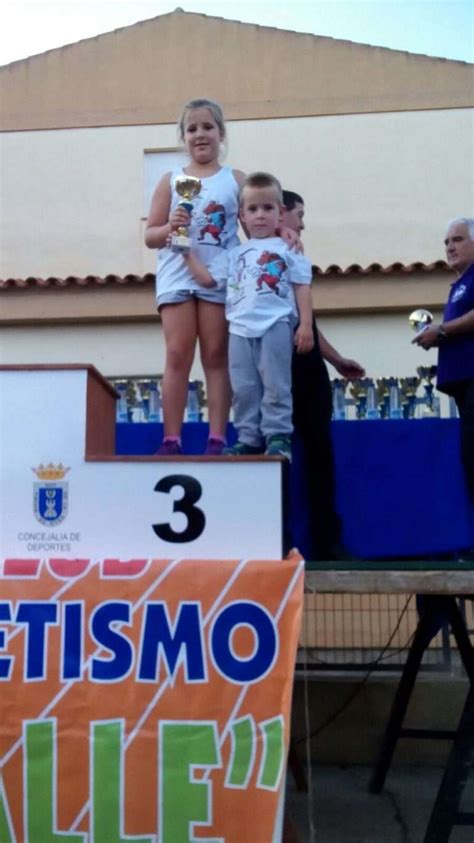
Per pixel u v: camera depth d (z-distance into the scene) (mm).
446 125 11375
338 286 9188
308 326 4125
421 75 11477
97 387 3818
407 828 4984
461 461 4652
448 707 6086
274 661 3359
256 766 3287
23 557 3564
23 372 3645
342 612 6254
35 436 3619
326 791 5594
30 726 3369
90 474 3590
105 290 9297
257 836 3234
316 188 11414
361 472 4797
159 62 11914
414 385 5582
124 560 3479
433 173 11312
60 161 11805
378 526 4758
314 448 4430
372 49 11594
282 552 3539
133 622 3416
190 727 3332
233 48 11844
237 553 3525
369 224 11281
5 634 3434
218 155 4523
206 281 4188
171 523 3553
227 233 4344
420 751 6059
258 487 3553
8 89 11961
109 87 11906
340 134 11484
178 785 3297
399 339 9180
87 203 11703
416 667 5281
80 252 11633
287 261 4160
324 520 4410
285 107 11609
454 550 4730
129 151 11781
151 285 9258
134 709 3359
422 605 5273
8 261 11648
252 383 4082
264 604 3402
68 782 3326
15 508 3598
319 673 6195
